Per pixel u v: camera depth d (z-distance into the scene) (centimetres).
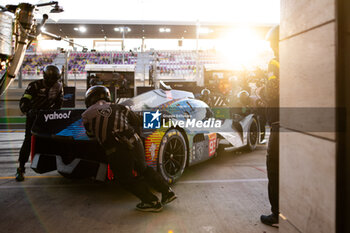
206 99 544
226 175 317
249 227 183
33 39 300
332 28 82
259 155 438
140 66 2408
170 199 215
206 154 336
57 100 319
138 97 282
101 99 205
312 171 95
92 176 230
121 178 195
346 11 79
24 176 321
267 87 187
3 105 1287
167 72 2272
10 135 717
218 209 215
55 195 252
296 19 107
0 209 217
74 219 197
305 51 99
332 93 82
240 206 221
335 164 81
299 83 105
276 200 183
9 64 277
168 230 179
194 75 2192
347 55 80
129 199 240
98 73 1240
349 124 79
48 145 270
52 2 302
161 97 294
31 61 2384
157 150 239
